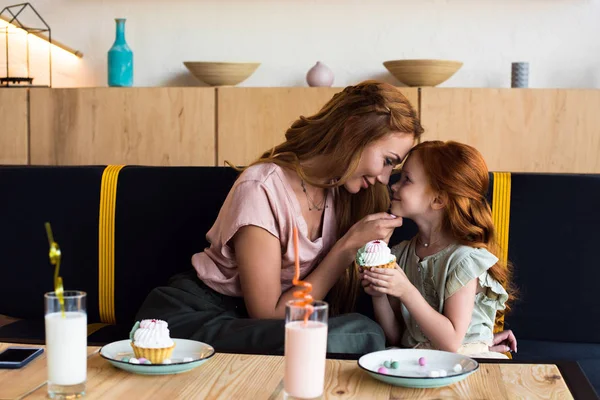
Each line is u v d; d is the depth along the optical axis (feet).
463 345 5.55
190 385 3.49
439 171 5.62
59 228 6.66
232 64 10.24
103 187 6.64
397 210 5.79
